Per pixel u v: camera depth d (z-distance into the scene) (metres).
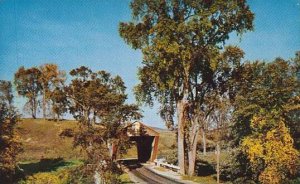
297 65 43.16
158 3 51.62
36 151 80.75
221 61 53.81
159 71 51.75
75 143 40.09
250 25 51.28
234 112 42.78
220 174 53.06
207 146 89.56
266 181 37.66
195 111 55.72
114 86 76.12
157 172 55.66
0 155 39.97
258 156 38.31
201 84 56.53
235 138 43.84
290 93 40.19
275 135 38.38
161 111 58.09
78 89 79.75
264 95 40.06
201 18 49.12
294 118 40.69
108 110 45.84
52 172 51.56
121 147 42.94
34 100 116.75
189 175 52.88
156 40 50.69
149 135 67.75
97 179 38.44
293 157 37.44
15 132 42.81
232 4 49.62
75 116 79.75
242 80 53.78
